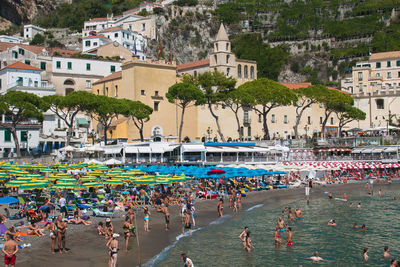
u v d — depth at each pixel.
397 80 149.12
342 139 108.50
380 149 101.62
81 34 185.00
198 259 33.81
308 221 49.50
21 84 104.69
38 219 39.62
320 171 93.81
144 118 97.88
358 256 35.91
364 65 154.88
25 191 53.66
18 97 78.31
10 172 55.06
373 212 55.41
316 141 104.00
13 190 55.88
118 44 134.88
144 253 34.25
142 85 102.50
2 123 88.50
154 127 103.19
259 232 43.25
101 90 113.88
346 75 188.50
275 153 90.12
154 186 64.31
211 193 62.53
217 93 95.69
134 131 99.88
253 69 120.31
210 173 63.59
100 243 34.75
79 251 32.28
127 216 39.50
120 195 55.41
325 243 39.72
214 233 42.12
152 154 88.31
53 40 178.62
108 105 86.38
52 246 31.31
